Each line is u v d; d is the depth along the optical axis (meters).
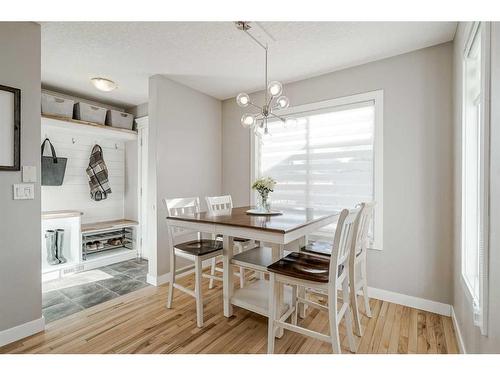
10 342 1.85
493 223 1.18
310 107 3.02
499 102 1.12
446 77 2.28
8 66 1.83
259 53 2.50
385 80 2.56
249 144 3.60
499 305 1.12
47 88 3.41
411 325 2.12
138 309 2.38
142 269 3.56
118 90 3.49
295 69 2.83
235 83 3.26
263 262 2.10
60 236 3.40
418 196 2.40
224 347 1.82
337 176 2.88
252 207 3.10
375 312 2.34
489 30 1.23
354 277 1.96
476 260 1.79
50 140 3.53
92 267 3.56
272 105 3.35
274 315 1.72
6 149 1.82
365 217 2.09
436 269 2.33
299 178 3.15
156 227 3.01
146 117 3.98
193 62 2.69
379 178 2.58
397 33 2.15
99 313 2.31
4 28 1.82
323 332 2.04
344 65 2.73
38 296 1.99
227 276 2.21
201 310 2.09
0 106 1.79
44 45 2.34
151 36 2.21
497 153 1.14
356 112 2.77
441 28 2.07
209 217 2.18
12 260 1.86
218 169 3.85
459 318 1.92
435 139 2.32
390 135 2.53
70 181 3.74
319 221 2.10
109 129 3.75
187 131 3.38
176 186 3.24
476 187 1.79
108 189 3.97
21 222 1.91
